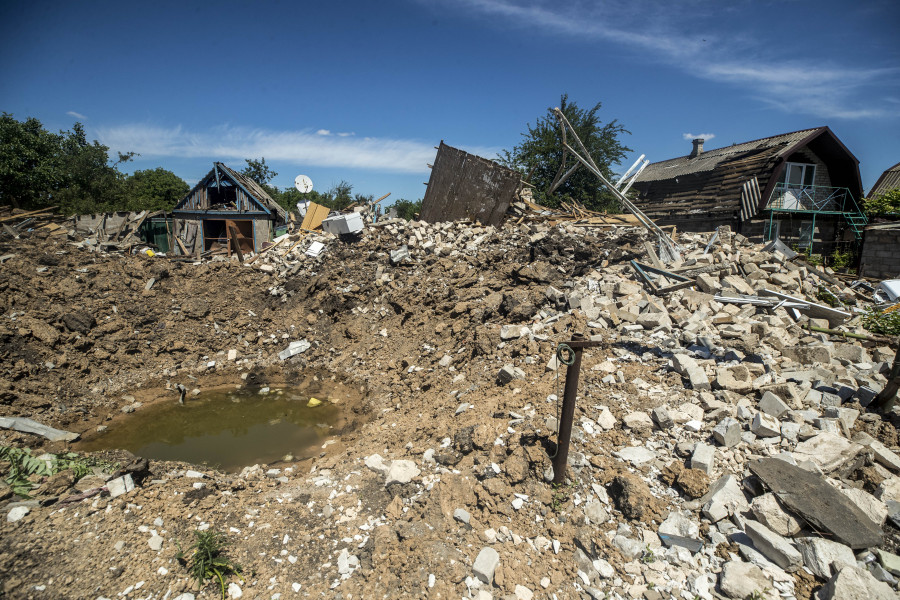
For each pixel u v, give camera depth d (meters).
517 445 4.93
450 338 9.24
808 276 9.76
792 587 3.48
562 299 8.76
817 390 5.46
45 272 10.92
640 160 12.02
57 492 4.67
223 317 11.40
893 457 4.46
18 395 7.87
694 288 8.58
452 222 14.23
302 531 4.44
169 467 5.95
